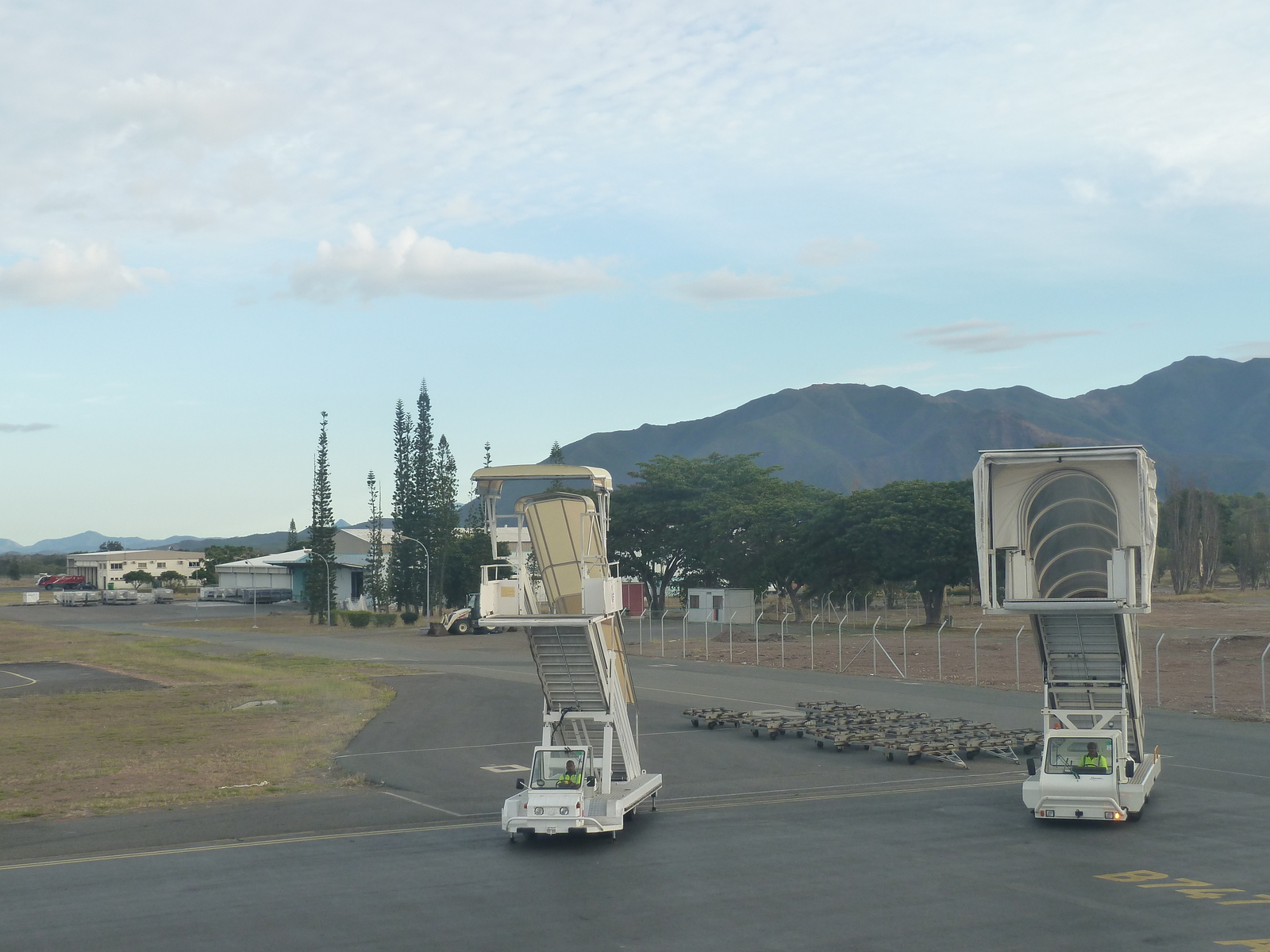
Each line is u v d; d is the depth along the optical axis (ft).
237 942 50.80
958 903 54.90
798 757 108.06
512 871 63.87
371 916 54.75
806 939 49.49
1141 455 73.05
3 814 84.38
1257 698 139.54
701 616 326.44
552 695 79.41
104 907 57.52
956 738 109.70
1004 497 77.71
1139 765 78.84
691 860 65.67
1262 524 479.00
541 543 80.59
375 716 143.74
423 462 413.39
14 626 376.89
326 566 392.68
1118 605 72.79
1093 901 54.85
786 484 403.34
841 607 388.57
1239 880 58.90
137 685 191.93
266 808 85.61
